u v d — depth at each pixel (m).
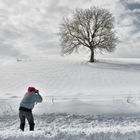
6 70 50.81
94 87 35.12
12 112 16.30
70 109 17.17
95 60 65.69
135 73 47.97
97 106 17.81
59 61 64.00
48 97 23.92
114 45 60.34
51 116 14.87
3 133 8.04
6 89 34.38
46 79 41.94
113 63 61.69
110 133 7.81
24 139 7.50
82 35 59.53
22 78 43.06
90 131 8.05
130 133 7.85
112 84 37.59
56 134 7.70
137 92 28.20
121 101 19.44
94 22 60.12
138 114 15.49
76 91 31.33
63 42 60.47
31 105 9.63
